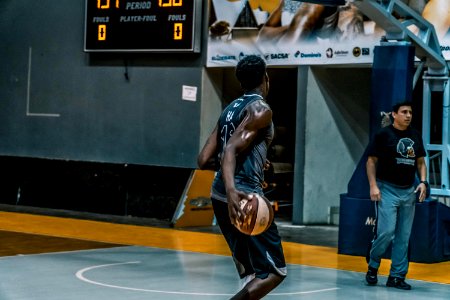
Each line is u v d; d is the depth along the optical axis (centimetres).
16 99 3234
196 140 2875
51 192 3078
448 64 2397
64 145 3133
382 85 2012
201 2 2828
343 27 2584
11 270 1741
